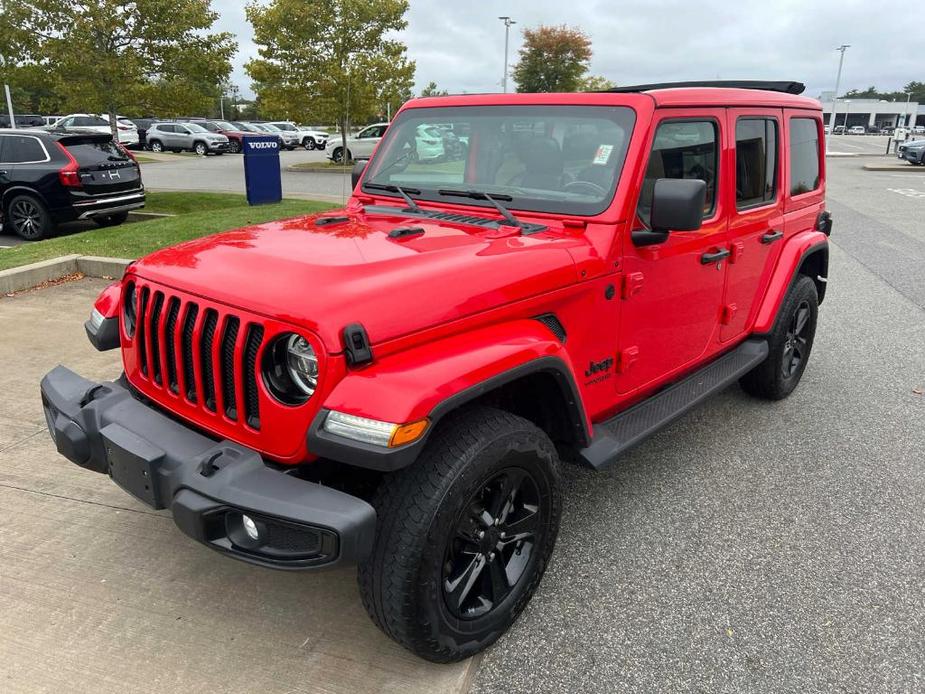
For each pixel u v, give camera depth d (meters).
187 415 2.59
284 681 2.45
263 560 2.15
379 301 2.22
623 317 3.13
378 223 3.17
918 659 2.61
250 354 2.32
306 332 2.14
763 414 4.79
